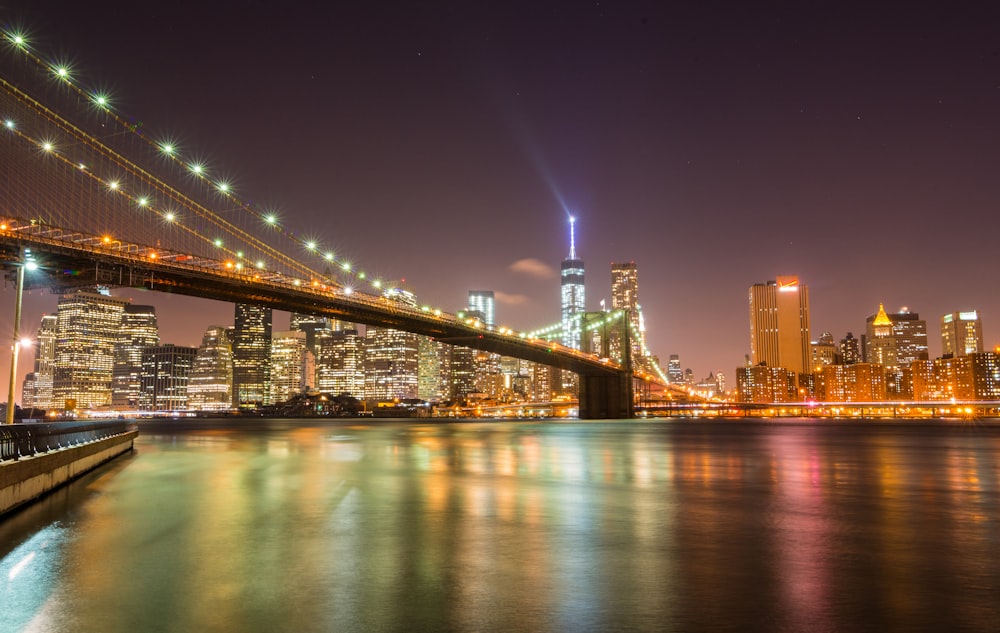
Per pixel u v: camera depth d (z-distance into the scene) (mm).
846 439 80250
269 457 43156
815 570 12164
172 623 9367
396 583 11320
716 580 11477
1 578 11680
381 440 75375
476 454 47094
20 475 19719
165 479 28109
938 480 28359
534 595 10617
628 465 36625
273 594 10695
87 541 14711
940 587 11031
